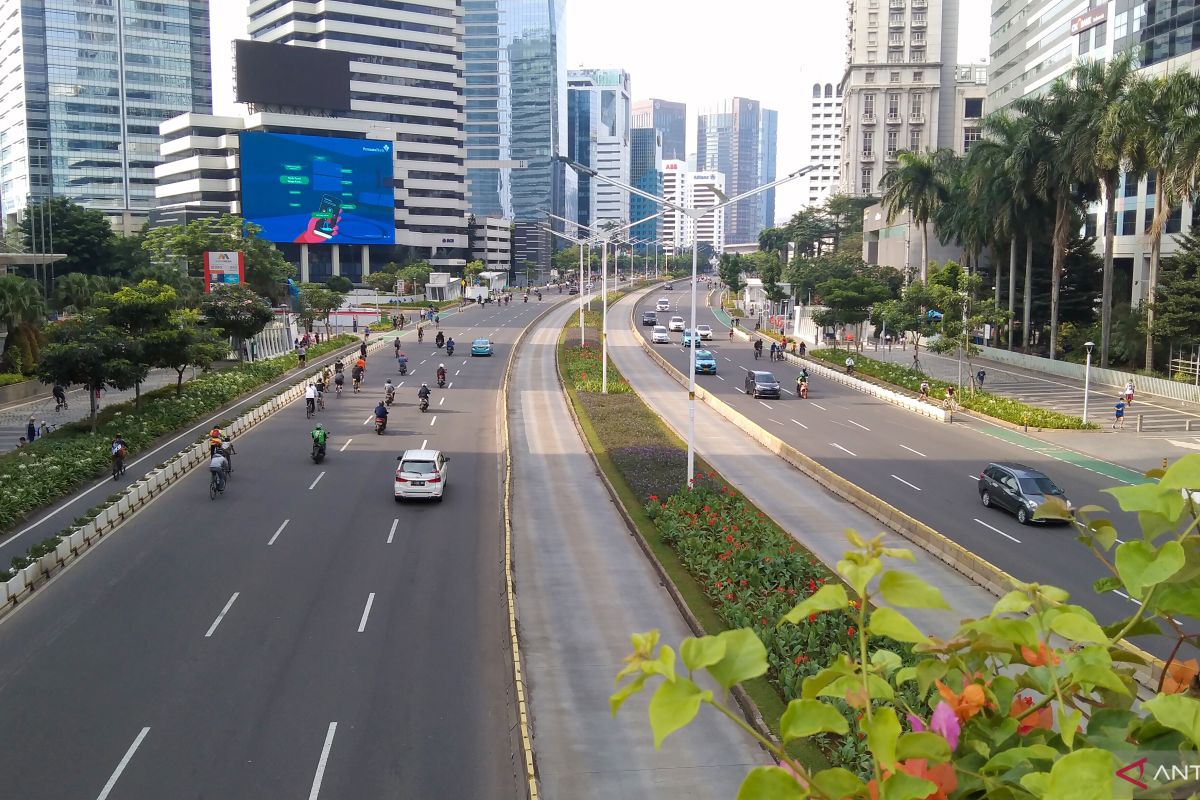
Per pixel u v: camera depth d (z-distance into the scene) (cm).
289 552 2708
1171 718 251
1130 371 6197
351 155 14000
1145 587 280
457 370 6994
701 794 1470
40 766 1550
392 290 14000
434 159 16850
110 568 2553
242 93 13862
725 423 4959
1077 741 301
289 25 15912
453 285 15250
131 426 4262
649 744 1622
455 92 17062
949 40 14975
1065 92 6275
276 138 13462
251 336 6906
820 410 5428
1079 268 7544
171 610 2248
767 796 254
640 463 3766
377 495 3391
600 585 2441
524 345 8725
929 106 14712
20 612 2231
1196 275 5584
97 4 15750
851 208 13638
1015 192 6656
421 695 1816
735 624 2014
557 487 3528
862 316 7900
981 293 8488
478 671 1925
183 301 7100
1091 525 358
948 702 302
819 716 268
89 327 4344
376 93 16150
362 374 6531
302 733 1666
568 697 1808
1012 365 7312
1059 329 7288
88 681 1866
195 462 3878
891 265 10625
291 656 1991
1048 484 3119
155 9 16200
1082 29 8431
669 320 11400
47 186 15625
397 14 16238
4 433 4516
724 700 1756
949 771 267
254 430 4653
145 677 1884
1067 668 302
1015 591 323
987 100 11656
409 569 2566
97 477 3609
